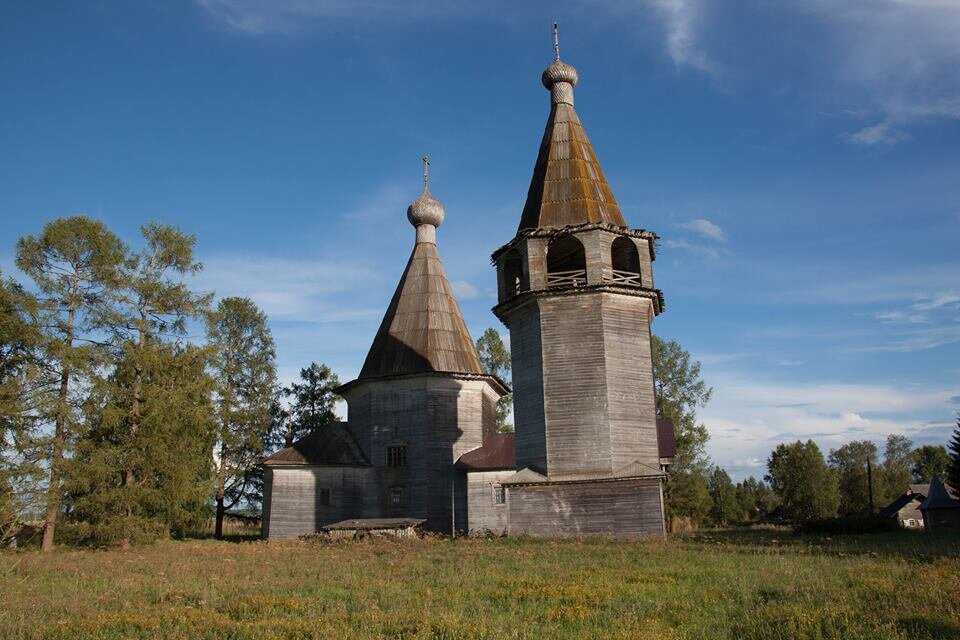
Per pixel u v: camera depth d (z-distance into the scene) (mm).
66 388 32750
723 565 18281
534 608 12664
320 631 10797
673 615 11797
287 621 11672
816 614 10938
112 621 12000
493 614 12297
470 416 40281
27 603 14484
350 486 38906
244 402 49375
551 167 33125
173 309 36594
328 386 57625
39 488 30609
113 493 31969
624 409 29266
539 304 30500
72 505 32406
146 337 35656
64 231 33531
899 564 17719
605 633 10555
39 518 31812
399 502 38906
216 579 17859
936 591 12898
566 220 31656
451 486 38781
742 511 84125
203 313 37219
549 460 28969
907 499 70938
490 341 58969
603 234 30781
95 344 34094
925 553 20812
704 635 10391
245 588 16266
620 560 20094
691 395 57375
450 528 38094
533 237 31141
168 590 15891
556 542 26062
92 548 31562
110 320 33969
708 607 12445
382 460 39469
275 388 51156
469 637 10328
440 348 40812
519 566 19188
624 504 28047
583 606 12594
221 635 11109
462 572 18000
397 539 32000
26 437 30875
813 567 17297
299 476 38438
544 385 29703
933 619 10602
